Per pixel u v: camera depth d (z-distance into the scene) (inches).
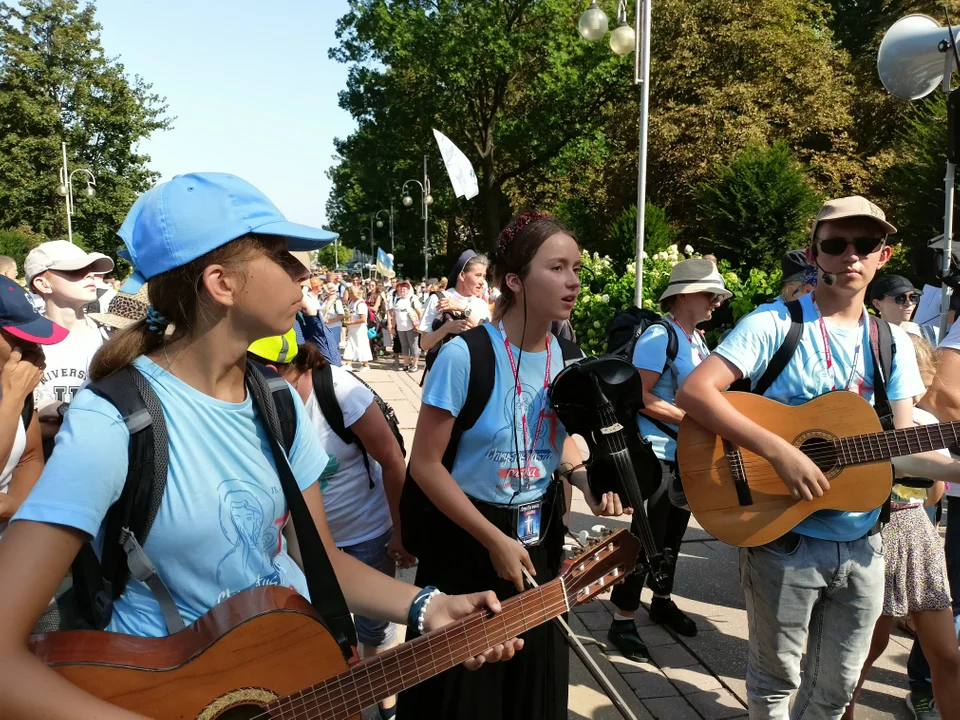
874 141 951.6
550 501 89.0
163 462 51.2
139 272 53.1
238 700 54.8
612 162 1095.0
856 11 1259.2
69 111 1740.9
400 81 1136.8
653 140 959.0
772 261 551.8
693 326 153.7
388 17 1094.4
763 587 94.4
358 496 108.9
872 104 936.3
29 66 1676.9
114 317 119.6
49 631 55.1
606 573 74.7
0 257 216.8
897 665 137.4
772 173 560.4
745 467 97.5
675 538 148.6
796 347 96.3
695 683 133.6
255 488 55.9
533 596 68.7
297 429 61.6
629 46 309.3
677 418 141.6
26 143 1660.9
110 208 1734.7
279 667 56.7
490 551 79.2
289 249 56.9
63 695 44.5
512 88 1219.9
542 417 85.6
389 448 106.1
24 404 94.7
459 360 82.8
